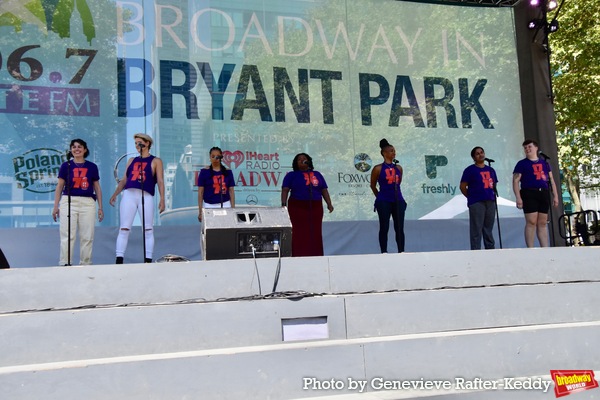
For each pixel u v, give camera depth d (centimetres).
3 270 346
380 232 663
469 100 858
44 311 337
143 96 746
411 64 845
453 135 846
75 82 726
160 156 744
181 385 318
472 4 873
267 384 330
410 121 834
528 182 682
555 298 412
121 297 360
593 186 1703
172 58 761
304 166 657
